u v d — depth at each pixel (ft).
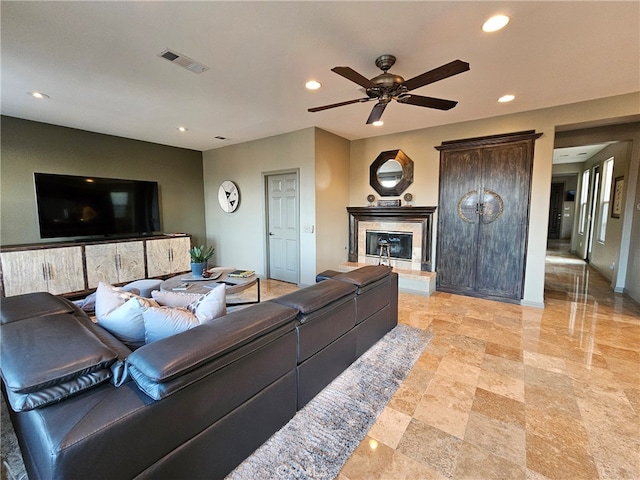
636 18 6.21
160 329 5.03
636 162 13.57
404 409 6.26
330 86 9.66
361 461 4.98
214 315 5.43
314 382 6.46
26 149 13.20
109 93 10.15
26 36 6.75
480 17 6.23
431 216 14.93
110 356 3.84
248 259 18.39
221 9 5.89
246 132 15.46
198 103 11.14
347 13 6.07
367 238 17.24
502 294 13.37
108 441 3.27
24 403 3.26
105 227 15.33
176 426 3.89
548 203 12.18
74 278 13.50
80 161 14.82
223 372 4.43
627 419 5.95
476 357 8.39
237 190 18.29
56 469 2.95
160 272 16.67
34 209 13.51
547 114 11.89
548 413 6.14
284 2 5.70
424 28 6.61
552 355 8.49
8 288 11.85
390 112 12.36
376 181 16.60
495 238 13.38
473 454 5.13
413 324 10.75
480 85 9.71
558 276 17.87
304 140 14.84
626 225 14.19
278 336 5.35
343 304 7.26
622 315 11.57
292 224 16.10
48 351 3.77
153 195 17.29
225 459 4.59
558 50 7.54
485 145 13.28
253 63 8.12
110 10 5.88
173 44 7.16
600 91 10.24
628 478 4.66
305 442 5.35
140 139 16.90
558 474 4.73
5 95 10.32
